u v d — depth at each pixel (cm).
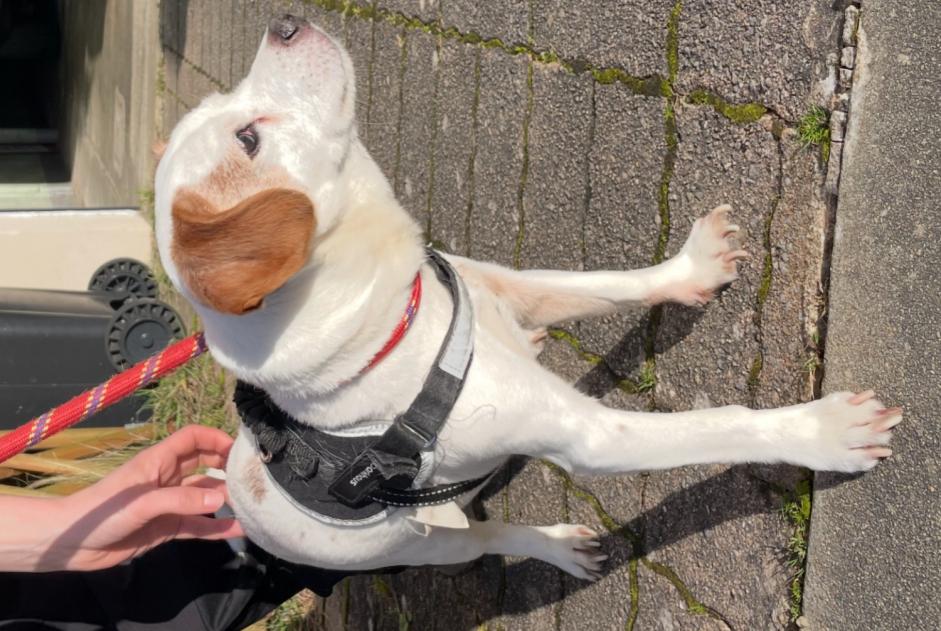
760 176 141
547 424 143
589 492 179
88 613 172
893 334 120
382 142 272
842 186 127
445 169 236
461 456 147
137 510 142
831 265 129
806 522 132
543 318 170
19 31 808
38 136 798
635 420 141
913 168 117
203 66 455
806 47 132
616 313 169
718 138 149
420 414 142
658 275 155
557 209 191
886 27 121
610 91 173
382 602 252
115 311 323
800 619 131
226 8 419
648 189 165
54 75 809
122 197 574
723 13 147
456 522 155
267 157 143
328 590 187
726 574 145
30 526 141
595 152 178
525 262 202
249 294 127
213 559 177
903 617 117
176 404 342
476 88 220
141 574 172
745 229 144
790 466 134
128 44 571
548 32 193
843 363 127
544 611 189
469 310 148
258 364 142
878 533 121
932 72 115
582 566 175
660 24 160
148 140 529
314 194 143
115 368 307
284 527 158
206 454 169
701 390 154
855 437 122
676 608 155
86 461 280
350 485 147
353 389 143
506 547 178
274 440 150
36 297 323
